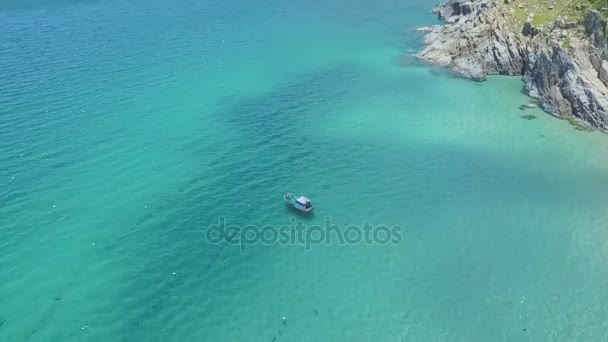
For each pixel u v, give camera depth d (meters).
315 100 102.06
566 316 53.97
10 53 122.81
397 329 53.03
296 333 52.78
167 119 93.62
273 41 135.75
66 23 148.88
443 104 98.88
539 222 67.38
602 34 93.25
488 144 85.00
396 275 59.62
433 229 66.50
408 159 81.50
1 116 92.38
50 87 104.56
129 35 138.12
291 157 82.56
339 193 73.62
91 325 53.69
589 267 60.03
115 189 74.31
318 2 175.50
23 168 78.31
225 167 79.88
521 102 98.44
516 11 116.12
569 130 87.88
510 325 53.19
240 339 52.31
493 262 61.09
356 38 138.12
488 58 110.75
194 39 135.88
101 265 61.22
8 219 68.06
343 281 58.97
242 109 98.19
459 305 55.66
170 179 76.75
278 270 60.62
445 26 134.88
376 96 103.19
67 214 69.25
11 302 56.06
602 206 69.94
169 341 52.25
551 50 99.12
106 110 96.06
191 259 62.28
